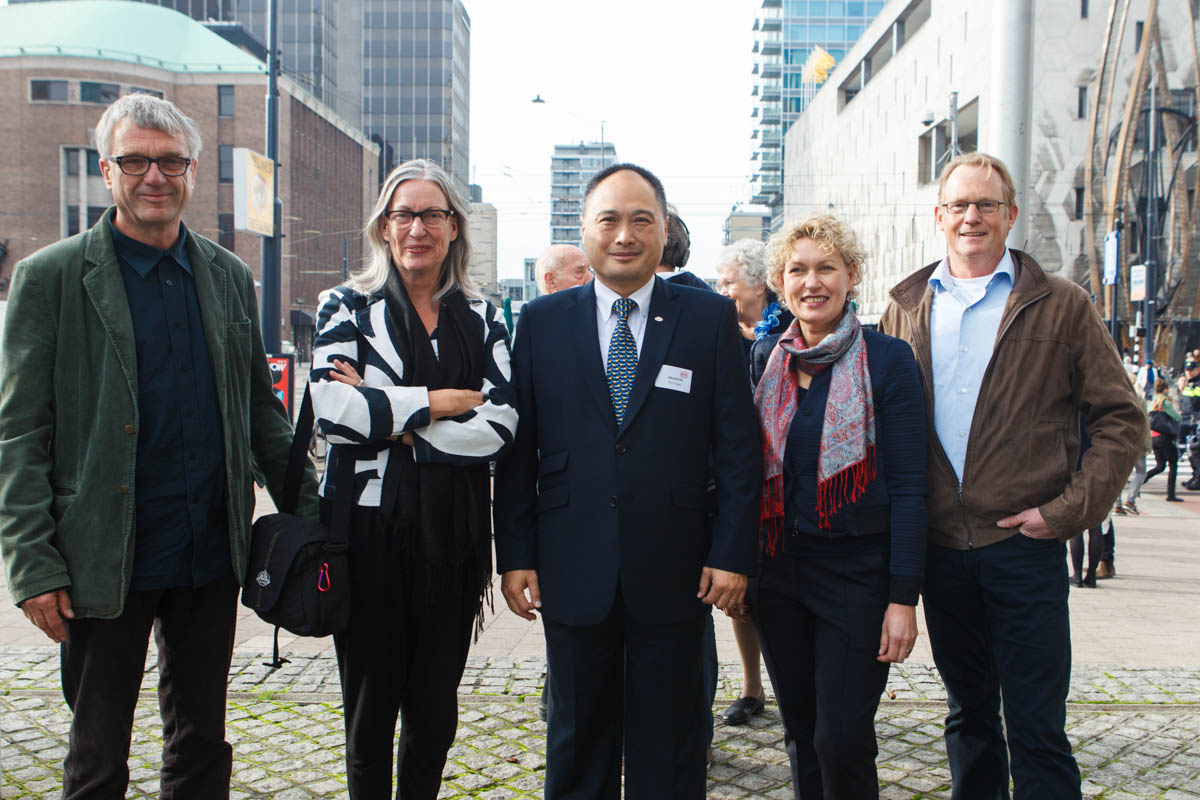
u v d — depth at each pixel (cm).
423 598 273
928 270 309
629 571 261
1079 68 3597
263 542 268
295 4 8056
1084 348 278
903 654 264
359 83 9406
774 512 281
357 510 269
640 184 269
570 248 436
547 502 272
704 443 272
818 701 273
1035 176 3622
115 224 267
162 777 280
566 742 269
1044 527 269
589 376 271
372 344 275
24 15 5547
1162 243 3575
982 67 3828
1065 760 270
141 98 261
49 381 253
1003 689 280
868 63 5772
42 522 244
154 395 262
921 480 274
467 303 288
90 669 253
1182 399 1548
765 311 384
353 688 273
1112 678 461
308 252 6212
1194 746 377
